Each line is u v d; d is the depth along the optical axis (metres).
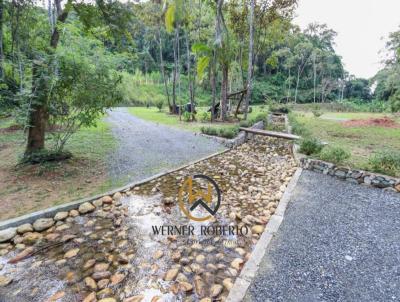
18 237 2.05
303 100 36.50
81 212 2.50
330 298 1.49
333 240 2.12
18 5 4.15
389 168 3.57
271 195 3.16
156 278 1.65
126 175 3.66
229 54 10.41
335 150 4.18
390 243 2.10
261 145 6.78
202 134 7.32
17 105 3.46
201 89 27.17
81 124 3.91
